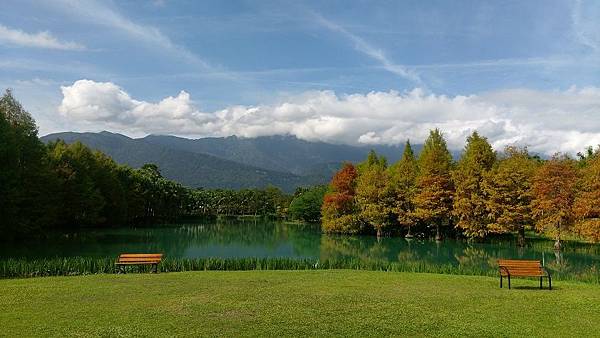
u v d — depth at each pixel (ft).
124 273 79.15
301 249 176.65
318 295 54.29
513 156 198.70
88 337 37.45
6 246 160.15
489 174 183.52
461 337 39.22
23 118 177.58
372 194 222.28
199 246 187.73
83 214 231.09
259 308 47.47
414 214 207.31
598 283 76.95
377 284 64.08
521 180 178.60
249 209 506.89
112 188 271.69
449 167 209.97
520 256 149.28
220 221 435.53
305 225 368.68
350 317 44.47
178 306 48.01
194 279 67.36
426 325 42.27
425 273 82.84
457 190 194.90
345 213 241.76
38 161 176.14
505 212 176.76
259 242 208.33
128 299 51.47
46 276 77.00
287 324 41.93
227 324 41.68
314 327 41.16
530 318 44.98
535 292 58.18
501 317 45.24
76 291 55.93
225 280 66.33
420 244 193.67
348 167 248.11
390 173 233.35
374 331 40.40
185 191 437.17
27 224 165.48
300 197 400.06
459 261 136.56
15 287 58.59
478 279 72.02
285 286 60.95
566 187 159.84
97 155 286.05
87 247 168.45
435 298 53.47
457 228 208.03
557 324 42.98
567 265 125.39
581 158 290.56
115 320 42.45
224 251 169.37
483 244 189.57
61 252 149.48
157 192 353.10
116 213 280.92
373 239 218.79
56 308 46.96
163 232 267.18
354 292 56.70
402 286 62.44
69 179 218.59
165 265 91.50
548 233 170.81
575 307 49.49
